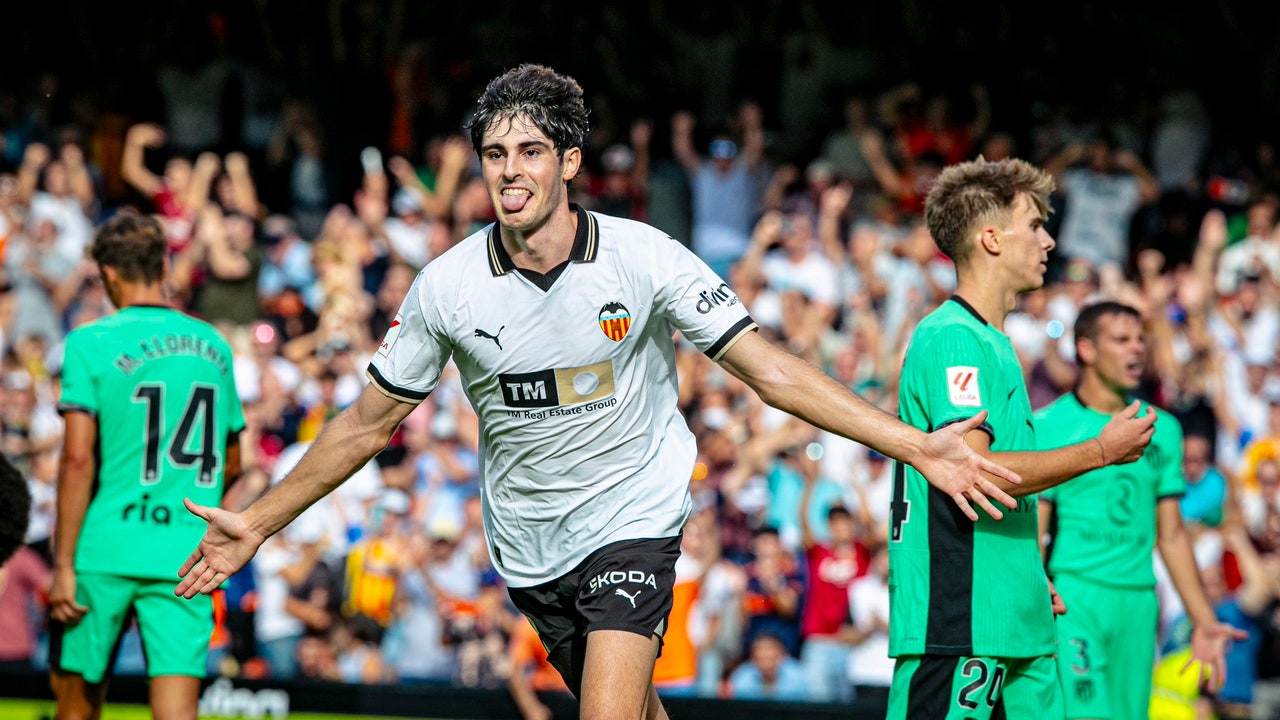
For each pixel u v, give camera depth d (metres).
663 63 22.62
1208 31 23.31
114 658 7.89
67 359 7.76
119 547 7.72
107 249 7.97
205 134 21.00
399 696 11.43
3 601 12.83
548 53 22.89
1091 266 17.52
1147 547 8.34
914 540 6.40
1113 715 8.30
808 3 22.39
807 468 14.25
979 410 6.25
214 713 11.23
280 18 21.83
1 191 17.94
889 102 20.58
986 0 22.77
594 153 21.41
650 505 5.85
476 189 18.48
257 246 18.12
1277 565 13.10
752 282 17.41
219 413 8.10
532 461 5.82
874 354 16.31
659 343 5.86
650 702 6.19
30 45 21.80
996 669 6.27
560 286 5.57
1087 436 8.38
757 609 13.13
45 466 14.34
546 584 6.01
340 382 15.50
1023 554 6.35
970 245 6.62
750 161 19.34
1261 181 21.33
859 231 17.58
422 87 21.44
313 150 20.05
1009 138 20.88
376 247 17.83
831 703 11.20
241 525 5.70
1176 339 17.41
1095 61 22.70
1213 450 16.00
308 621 13.10
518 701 11.66
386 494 13.62
